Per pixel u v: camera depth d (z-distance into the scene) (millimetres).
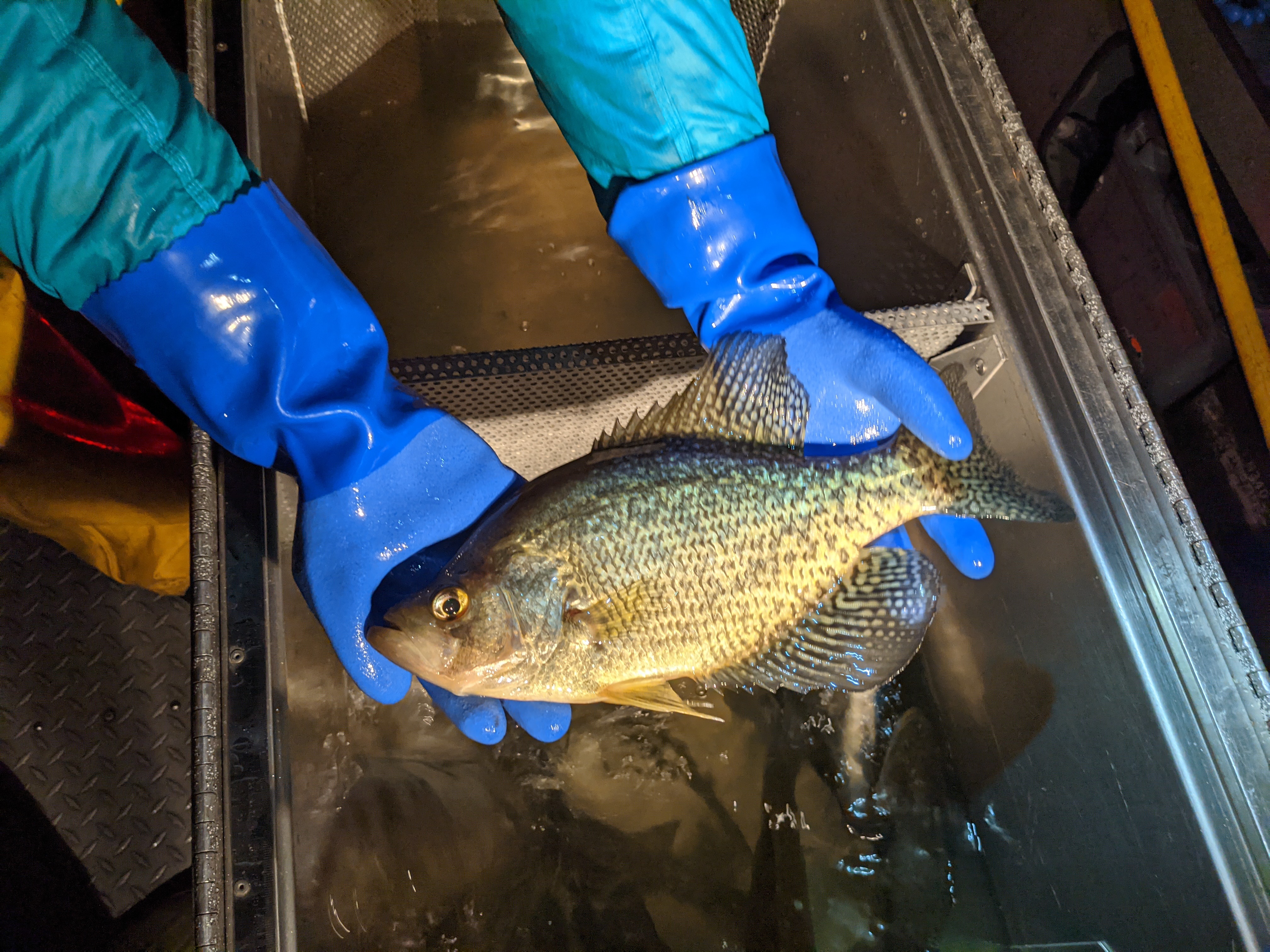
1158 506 495
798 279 521
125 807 682
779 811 617
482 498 512
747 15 792
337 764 584
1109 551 496
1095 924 516
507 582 473
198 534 490
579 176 882
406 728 628
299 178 763
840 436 537
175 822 683
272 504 510
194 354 456
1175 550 486
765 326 521
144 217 428
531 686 490
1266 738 451
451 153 880
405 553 501
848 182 708
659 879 594
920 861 596
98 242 427
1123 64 721
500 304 807
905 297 642
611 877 593
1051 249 553
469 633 466
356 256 816
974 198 574
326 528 495
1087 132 760
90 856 668
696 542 479
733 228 499
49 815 674
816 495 489
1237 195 663
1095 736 511
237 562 495
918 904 583
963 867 597
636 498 477
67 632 719
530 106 904
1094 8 732
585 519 477
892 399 495
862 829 609
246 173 469
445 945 561
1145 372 739
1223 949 444
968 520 569
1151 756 478
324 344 486
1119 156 727
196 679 468
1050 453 521
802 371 523
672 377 557
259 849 453
